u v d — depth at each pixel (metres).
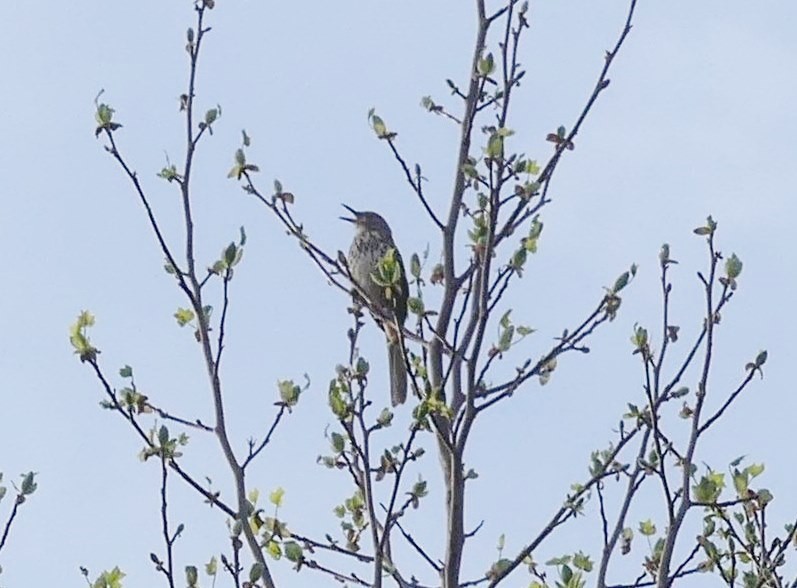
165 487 11.79
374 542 11.88
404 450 12.12
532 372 13.12
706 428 12.30
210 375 12.51
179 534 11.74
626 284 13.47
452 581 12.15
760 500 12.25
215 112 13.19
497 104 13.86
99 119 12.95
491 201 12.72
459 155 13.78
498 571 12.70
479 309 12.59
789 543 12.21
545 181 13.22
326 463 12.70
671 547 11.91
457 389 13.22
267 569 11.82
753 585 12.16
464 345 12.96
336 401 12.27
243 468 12.26
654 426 12.15
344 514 13.28
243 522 11.99
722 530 12.48
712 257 12.48
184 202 12.89
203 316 12.59
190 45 13.34
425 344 13.41
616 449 12.83
